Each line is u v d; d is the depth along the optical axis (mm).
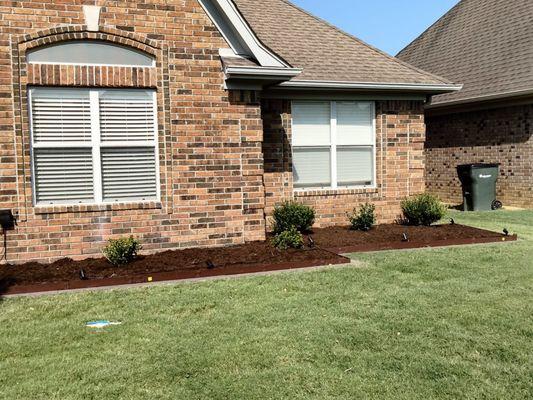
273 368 4520
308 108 11555
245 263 8008
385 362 4648
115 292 6816
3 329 5473
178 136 8664
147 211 8570
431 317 5777
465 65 18531
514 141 15609
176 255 8391
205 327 5480
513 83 15344
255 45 8648
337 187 11844
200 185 8836
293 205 10609
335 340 5121
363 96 11750
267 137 11008
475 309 6031
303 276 7590
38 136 8102
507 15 18688
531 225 12461
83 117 8289
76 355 4797
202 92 8758
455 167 17953
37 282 7059
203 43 8734
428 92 12070
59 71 8055
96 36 8188
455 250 9484
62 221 8164
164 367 4527
